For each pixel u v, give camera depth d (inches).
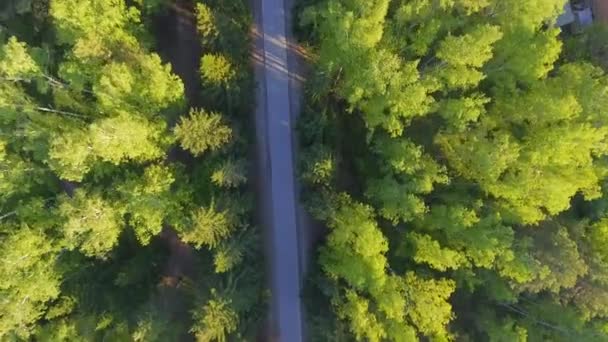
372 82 1180.5
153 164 1285.7
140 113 1226.6
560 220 1342.3
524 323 1342.3
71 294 1327.5
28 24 1318.9
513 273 1202.6
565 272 1211.2
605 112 1188.5
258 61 1526.8
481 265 1248.2
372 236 1196.5
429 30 1197.7
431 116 1316.4
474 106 1196.5
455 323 1368.1
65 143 1144.8
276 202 1540.4
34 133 1208.2
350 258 1277.1
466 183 1299.2
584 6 1542.8
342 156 1414.9
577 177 1224.2
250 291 1341.0
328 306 1373.0
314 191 1373.0
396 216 1263.5
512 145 1188.5
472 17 1247.5
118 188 1226.0
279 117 1539.1
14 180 1273.4
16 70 1157.1
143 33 1310.3
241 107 1375.5
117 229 1269.7
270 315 1535.4
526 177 1203.2
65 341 1283.2
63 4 1117.7
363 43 1165.1
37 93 1296.8
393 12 1267.2
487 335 1355.8
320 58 1283.2
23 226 1240.8
